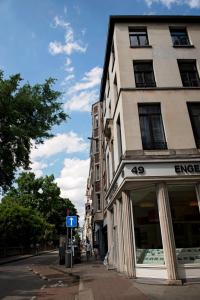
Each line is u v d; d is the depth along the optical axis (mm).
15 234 39750
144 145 13445
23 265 23531
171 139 13367
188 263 11758
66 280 13141
